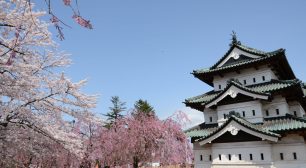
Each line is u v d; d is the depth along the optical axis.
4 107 8.82
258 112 20.70
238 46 24.39
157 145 20.84
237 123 19.45
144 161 21.44
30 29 8.99
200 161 22.19
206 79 26.27
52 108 10.48
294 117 19.50
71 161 14.59
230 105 22.16
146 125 20.84
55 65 10.88
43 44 9.98
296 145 18.50
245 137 19.58
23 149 9.78
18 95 9.01
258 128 18.88
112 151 20.41
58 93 10.35
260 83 22.70
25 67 9.35
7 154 9.35
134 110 22.89
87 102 11.06
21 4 8.45
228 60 24.84
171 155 20.62
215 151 20.69
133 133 20.39
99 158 19.42
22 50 9.28
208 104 22.69
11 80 8.68
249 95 20.70
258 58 22.33
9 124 9.16
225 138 20.34
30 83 9.23
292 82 19.91
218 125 22.45
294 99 22.61
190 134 22.53
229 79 24.47
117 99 57.34
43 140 10.14
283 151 18.86
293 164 18.12
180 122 21.89
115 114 55.50
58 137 10.24
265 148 18.66
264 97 19.98
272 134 17.69
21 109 9.10
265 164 18.34
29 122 9.58
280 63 23.36
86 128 18.72
